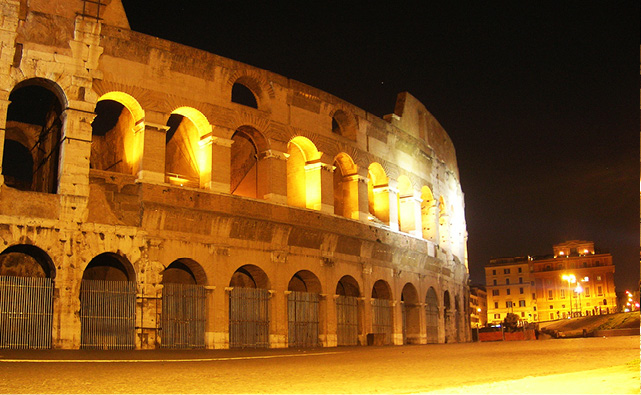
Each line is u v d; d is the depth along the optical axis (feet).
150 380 66.39
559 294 561.43
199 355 111.55
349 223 171.12
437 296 214.90
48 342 118.62
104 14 134.82
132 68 135.33
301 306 157.07
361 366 85.25
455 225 254.68
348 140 176.86
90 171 129.39
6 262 127.95
